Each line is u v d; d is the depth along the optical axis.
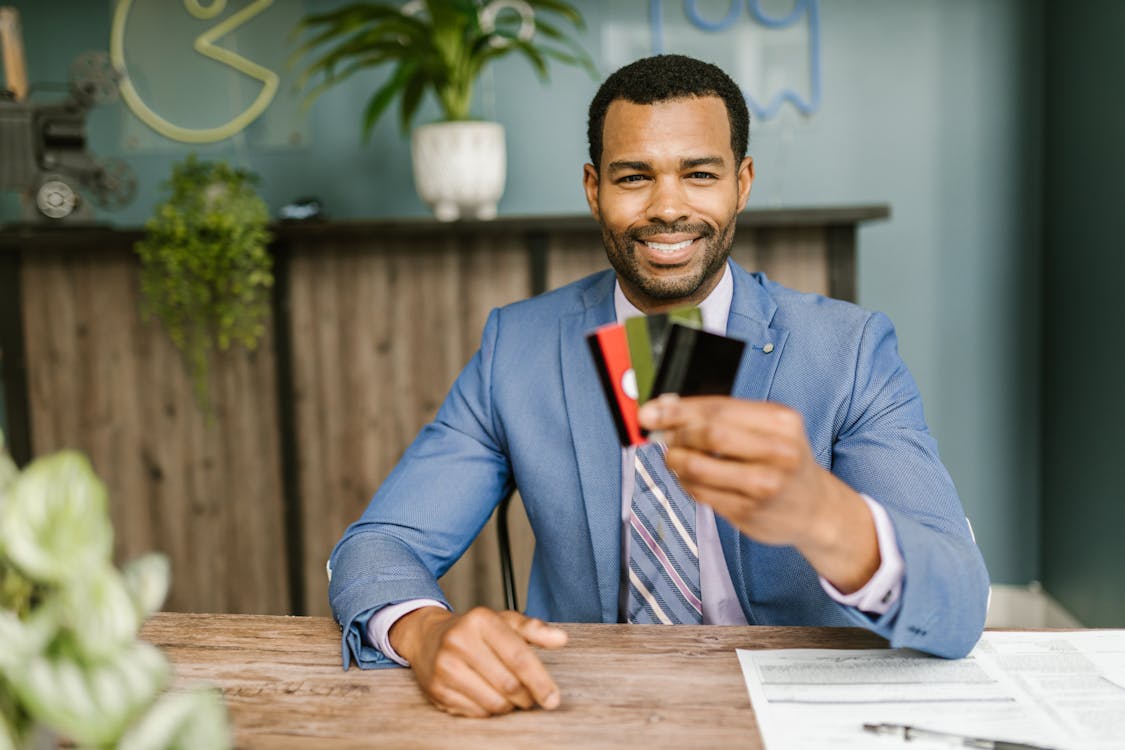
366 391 2.33
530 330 1.22
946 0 2.60
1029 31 2.60
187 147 2.72
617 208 1.10
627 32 2.64
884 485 0.98
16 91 2.42
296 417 2.35
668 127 1.06
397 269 2.29
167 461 2.38
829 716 0.73
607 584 1.10
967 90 2.63
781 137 2.66
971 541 0.93
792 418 0.65
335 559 1.03
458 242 2.27
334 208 2.73
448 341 2.30
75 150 2.31
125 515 2.40
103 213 2.71
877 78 2.63
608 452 1.11
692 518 1.07
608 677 0.81
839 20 2.62
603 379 0.74
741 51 2.63
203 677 0.83
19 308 2.34
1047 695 0.75
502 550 1.34
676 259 1.10
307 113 2.71
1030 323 2.68
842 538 0.73
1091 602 2.37
